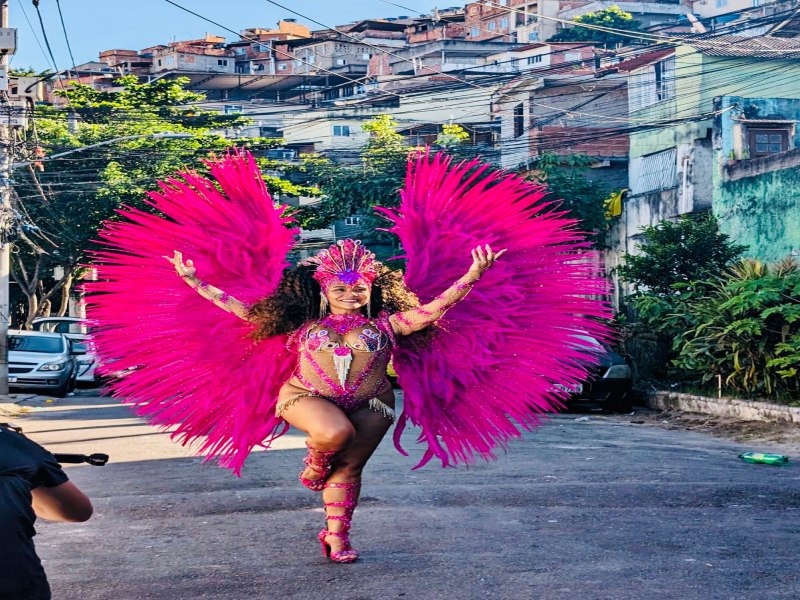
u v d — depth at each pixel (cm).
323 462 553
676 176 3039
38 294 4616
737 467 1016
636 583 526
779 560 580
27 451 308
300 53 8725
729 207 2364
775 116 2456
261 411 564
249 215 573
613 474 945
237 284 574
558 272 584
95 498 827
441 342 575
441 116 5403
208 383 567
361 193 3139
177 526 700
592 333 594
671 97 3138
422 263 579
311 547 621
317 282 552
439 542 630
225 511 756
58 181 3591
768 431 1387
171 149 3553
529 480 902
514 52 5928
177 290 563
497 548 612
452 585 522
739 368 1630
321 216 3203
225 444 581
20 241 3859
